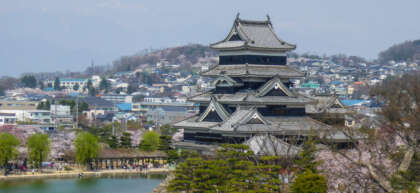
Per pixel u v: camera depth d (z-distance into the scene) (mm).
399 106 121562
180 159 169750
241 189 118625
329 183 116688
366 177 107938
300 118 165750
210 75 176875
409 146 112750
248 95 163500
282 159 128750
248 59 170375
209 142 163625
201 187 128625
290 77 171625
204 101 173750
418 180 108500
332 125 155125
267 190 114000
